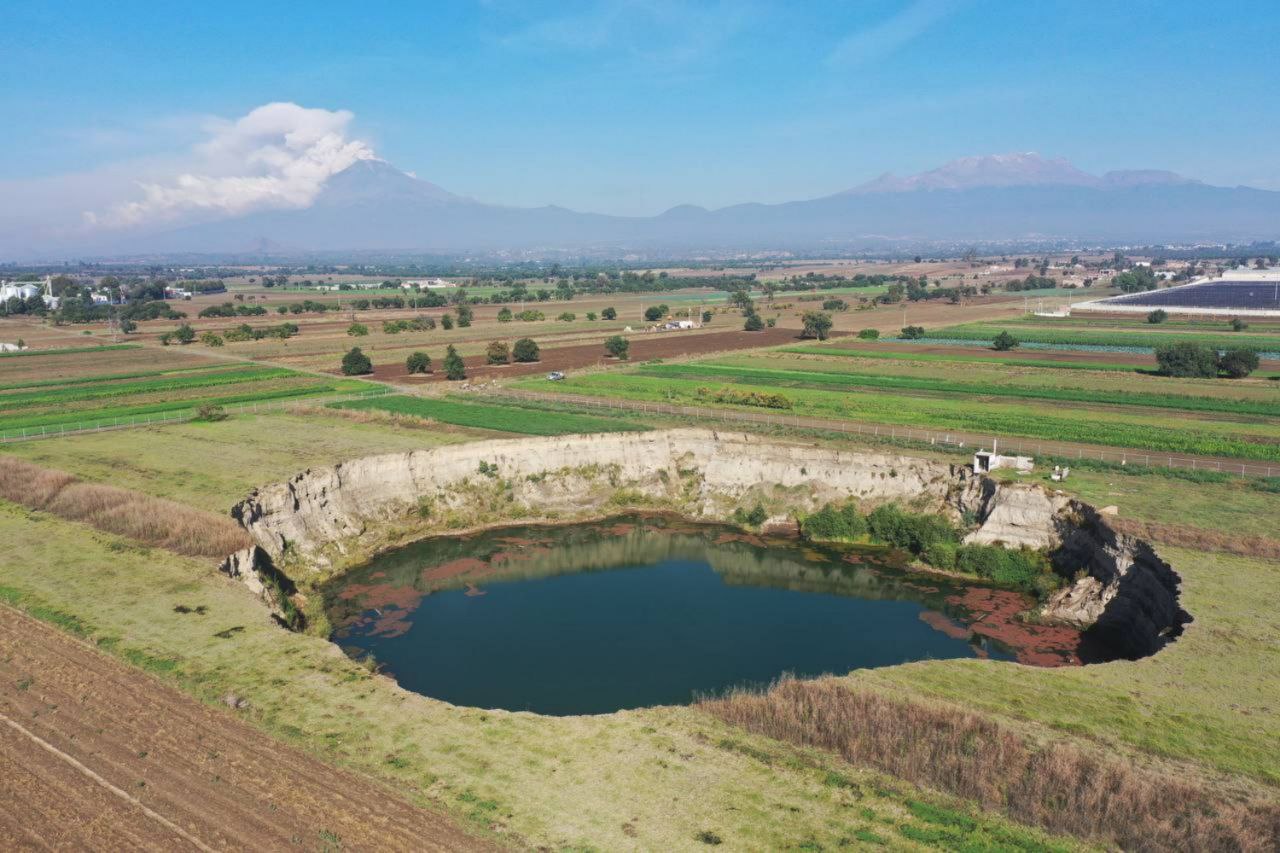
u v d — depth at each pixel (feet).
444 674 163.43
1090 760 111.14
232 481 236.22
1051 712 124.26
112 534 192.75
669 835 98.22
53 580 167.32
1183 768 110.22
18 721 120.98
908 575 216.74
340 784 107.04
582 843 96.53
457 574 219.00
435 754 113.91
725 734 121.19
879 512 238.27
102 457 267.39
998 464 237.04
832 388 401.90
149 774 109.09
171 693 128.06
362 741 116.47
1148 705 125.39
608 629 186.09
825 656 172.45
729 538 244.22
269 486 223.92
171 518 195.21
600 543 242.17
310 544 221.05
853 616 192.95
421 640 179.52
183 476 242.37
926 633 183.01
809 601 202.18
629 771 111.04
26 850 95.25
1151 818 99.45
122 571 172.35
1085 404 351.67
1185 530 185.47
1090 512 203.51
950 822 101.40
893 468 247.09
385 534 237.45
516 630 185.06
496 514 255.70
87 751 113.91
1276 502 209.26
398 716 123.44
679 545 240.94
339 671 135.54
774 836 98.27
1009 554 211.82
